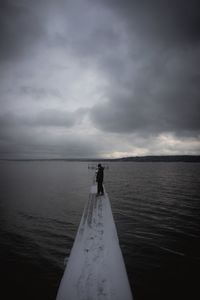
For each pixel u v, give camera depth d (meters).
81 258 5.63
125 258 9.91
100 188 15.00
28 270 9.89
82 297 4.05
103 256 5.75
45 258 11.11
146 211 18.89
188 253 10.45
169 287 7.72
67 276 4.80
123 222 15.57
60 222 17.59
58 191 33.53
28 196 29.16
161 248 11.03
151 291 7.48
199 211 18.89
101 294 4.15
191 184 40.22
